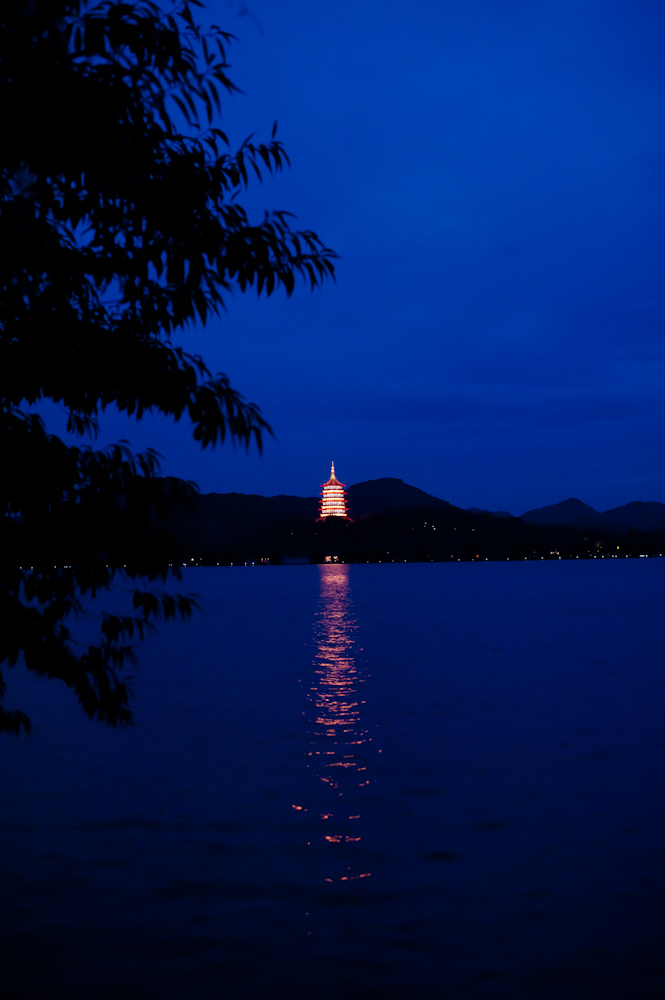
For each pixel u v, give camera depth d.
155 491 5.61
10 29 4.66
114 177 4.92
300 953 8.07
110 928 8.63
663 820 12.10
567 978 7.55
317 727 19.91
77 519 5.52
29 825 12.11
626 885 9.70
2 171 4.96
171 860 10.66
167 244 5.28
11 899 9.41
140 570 5.77
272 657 37.69
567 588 131.38
